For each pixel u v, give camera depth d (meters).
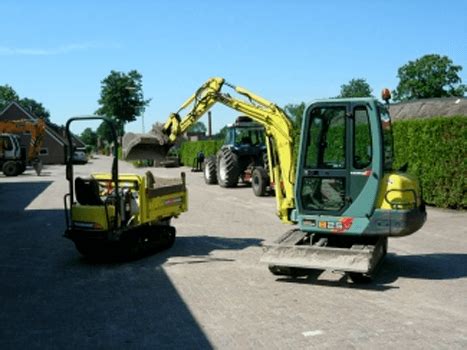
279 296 7.18
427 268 8.68
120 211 9.02
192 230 12.59
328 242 8.47
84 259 9.62
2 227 13.38
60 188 24.70
